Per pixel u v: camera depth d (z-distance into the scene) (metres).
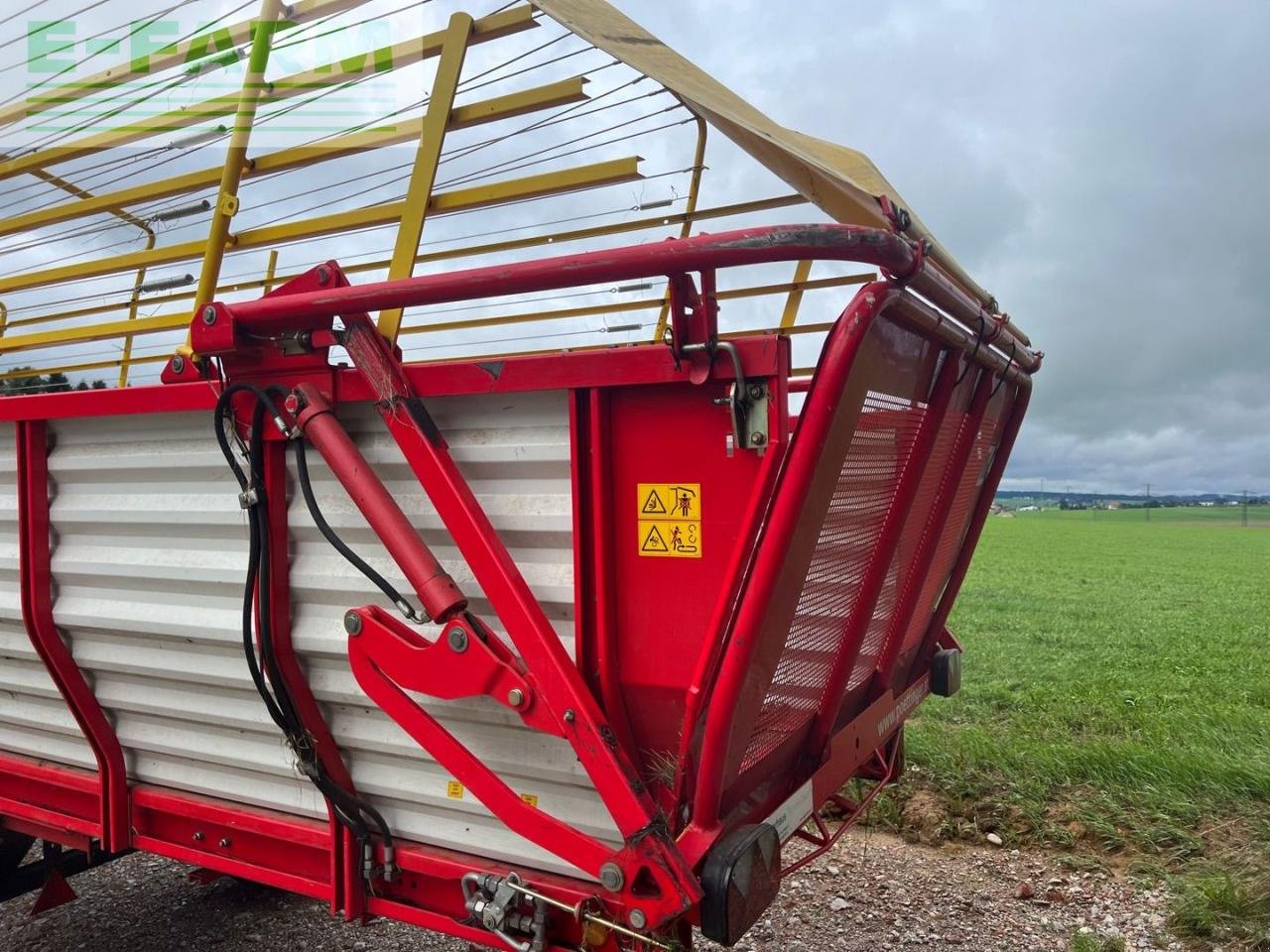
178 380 2.59
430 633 2.29
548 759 2.21
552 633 2.07
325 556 2.45
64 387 4.75
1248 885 4.19
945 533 3.53
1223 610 17.64
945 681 4.01
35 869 3.53
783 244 1.75
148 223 3.96
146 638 2.80
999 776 5.64
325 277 2.34
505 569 2.09
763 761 2.44
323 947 3.93
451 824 2.41
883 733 3.38
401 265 2.65
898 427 2.55
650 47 2.57
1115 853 4.82
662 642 2.08
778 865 2.14
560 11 2.24
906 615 3.28
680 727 2.12
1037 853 4.90
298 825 2.57
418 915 2.40
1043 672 9.98
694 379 1.92
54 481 2.93
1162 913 4.21
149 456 2.71
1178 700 8.17
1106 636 13.56
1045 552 40.38
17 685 3.17
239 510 2.57
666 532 2.05
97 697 2.97
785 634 2.08
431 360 5.03
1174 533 64.38
